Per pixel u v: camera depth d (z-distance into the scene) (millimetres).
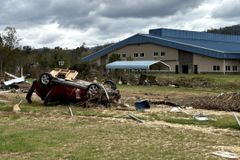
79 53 104188
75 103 23641
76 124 16266
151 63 69688
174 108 21719
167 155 10680
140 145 11977
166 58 83562
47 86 23938
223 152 11023
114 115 19250
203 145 12023
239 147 11789
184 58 81000
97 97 22859
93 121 17141
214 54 75938
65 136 13391
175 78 50938
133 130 14680
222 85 44188
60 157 10492
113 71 58906
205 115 19188
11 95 30000
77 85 23484
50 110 21281
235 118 16703
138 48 87875
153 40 84500
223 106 22328
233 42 102000
